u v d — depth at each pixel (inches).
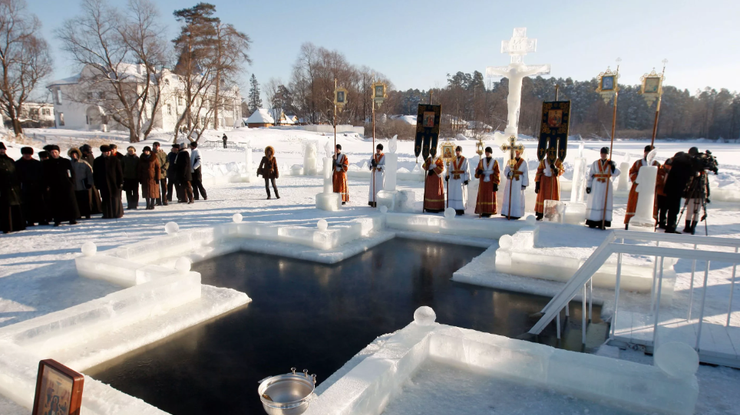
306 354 152.3
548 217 369.4
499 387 115.6
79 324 152.6
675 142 2812.5
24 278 221.6
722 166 835.4
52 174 343.9
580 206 377.1
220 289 205.8
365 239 309.1
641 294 200.1
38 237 309.3
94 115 2102.6
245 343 159.9
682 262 254.4
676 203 321.7
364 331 170.7
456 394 112.2
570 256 234.2
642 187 323.0
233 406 122.2
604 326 173.5
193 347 156.8
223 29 1546.5
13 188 322.7
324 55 2903.5
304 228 289.7
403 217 342.3
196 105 2047.2
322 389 126.5
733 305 182.5
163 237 266.2
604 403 107.5
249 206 439.2
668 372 101.9
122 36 1443.2
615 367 107.3
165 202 456.4
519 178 361.7
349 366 140.1
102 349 148.6
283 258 271.0
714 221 378.3
